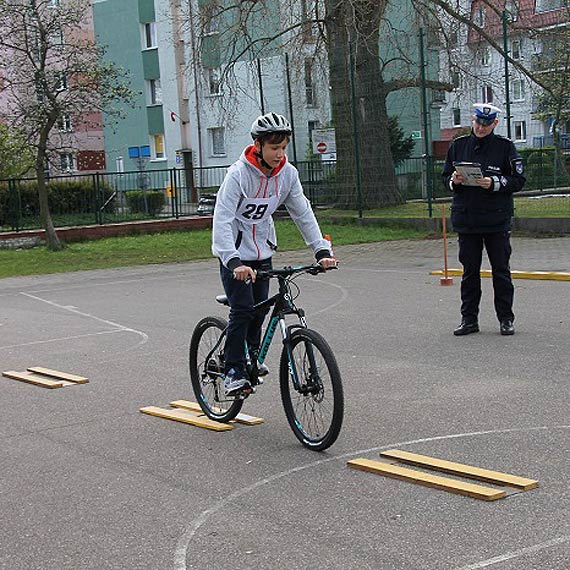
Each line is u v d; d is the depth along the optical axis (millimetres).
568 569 4012
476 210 9500
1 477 5961
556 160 34250
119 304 14344
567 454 5672
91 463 6160
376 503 5027
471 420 6566
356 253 20047
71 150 28453
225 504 5203
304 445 6223
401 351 9203
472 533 4496
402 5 30625
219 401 7000
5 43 24062
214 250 6125
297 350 6152
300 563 4297
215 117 45781
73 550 4676
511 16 26000
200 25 27484
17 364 9883
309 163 28391
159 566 4398
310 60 27562
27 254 24016
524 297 12102
